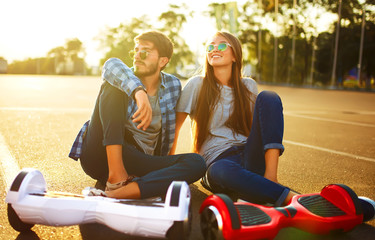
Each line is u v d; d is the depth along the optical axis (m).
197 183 2.87
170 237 1.49
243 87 2.48
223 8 45.31
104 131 1.97
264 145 1.98
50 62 65.81
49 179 2.76
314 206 1.71
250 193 1.88
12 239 1.73
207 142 2.44
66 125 5.47
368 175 3.21
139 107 1.89
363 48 37.78
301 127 6.33
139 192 1.86
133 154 2.14
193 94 2.46
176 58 57.59
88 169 2.28
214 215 1.52
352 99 15.20
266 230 1.50
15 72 63.38
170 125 2.38
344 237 1.85
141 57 2.19
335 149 4.44
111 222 1.54
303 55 41.75
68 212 1.57
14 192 1.62
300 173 3.22
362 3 37.28
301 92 21.28
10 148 3.78
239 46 2.46
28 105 7.96
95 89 14.93
